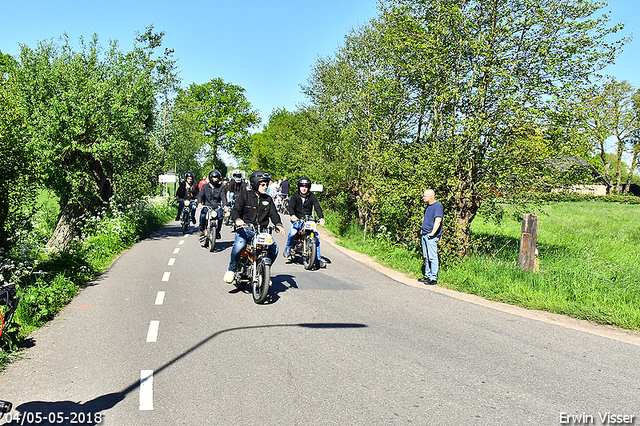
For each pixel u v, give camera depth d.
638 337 5.94
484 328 6.22
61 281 7.95
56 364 4.84
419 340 5.66
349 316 6.73
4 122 8.55
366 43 15.59
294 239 10.98
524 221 9.42
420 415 3.75
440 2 10.33
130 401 4.00
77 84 13.08
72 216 12.81
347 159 16.52
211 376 4.53
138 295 7.93
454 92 9.93
